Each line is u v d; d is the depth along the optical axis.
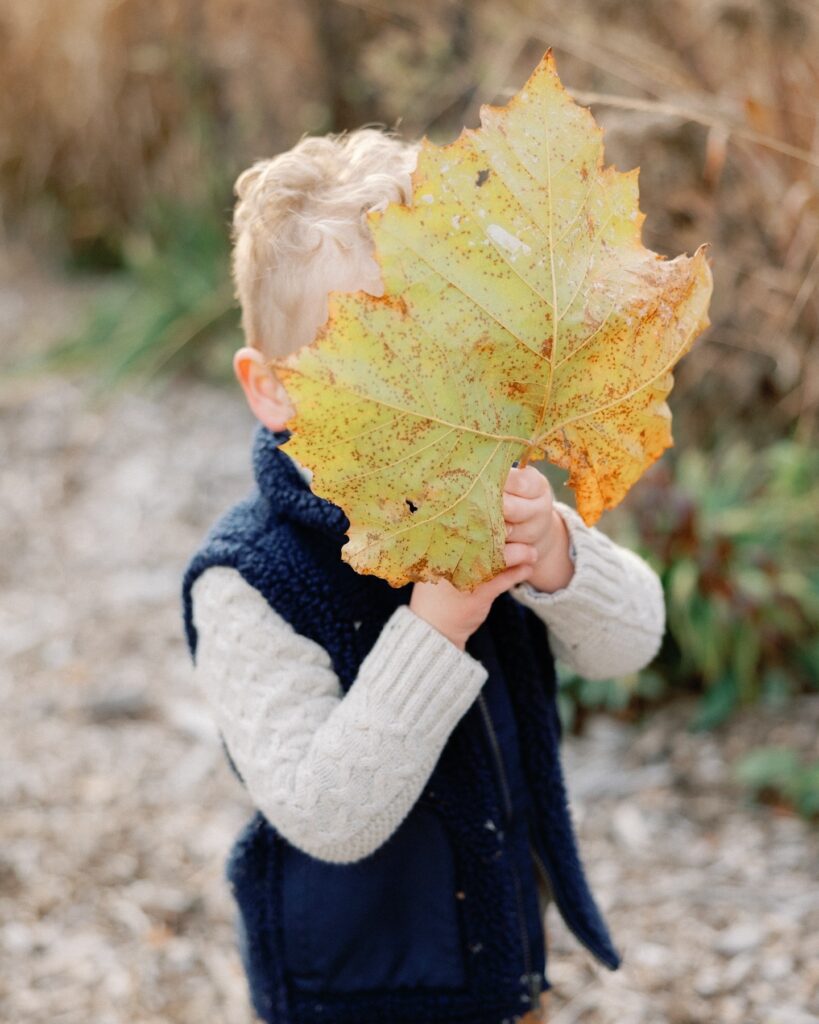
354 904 1.13
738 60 2.14
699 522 2.13
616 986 1.57
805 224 1.97
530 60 2.75
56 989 1.62
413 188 0.84
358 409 0.85
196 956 1.66
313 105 3.79
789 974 1.56
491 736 1.12
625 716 2.12
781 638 2.12
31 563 2.90
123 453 3.42
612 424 0.91
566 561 1.10
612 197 0.88
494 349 0.86
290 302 1.07
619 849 1.81
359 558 0.87
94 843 1.89
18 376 3.93
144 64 4.14
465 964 1.13
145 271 4.16
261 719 1.05
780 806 1.87
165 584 2.74
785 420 2.45
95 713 2.25
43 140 4.78
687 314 0.91
